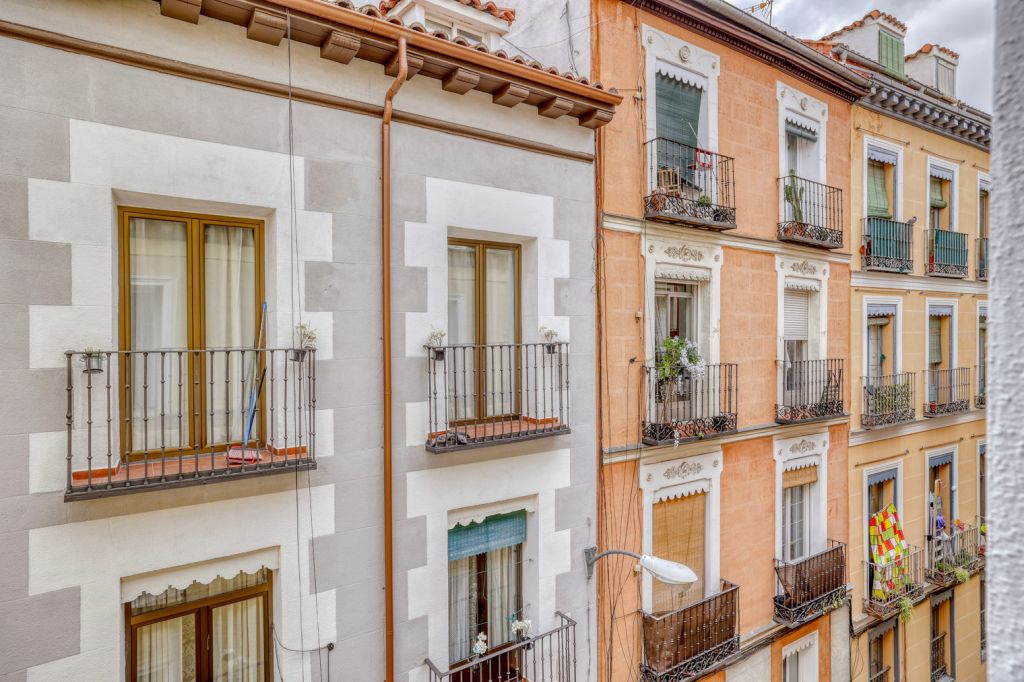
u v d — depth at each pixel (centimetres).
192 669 538
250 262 565
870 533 1197
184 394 536
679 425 831
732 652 865
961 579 1282
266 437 563
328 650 565
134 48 480
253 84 528
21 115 441
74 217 459
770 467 997
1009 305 88
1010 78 89
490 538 695
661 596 857
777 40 977
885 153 1235
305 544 555
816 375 1081
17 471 439
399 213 610
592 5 796
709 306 916
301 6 510
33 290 445
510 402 710
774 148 1011
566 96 692
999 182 90
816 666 1038
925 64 1461
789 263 1035
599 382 777
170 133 495
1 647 434
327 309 568
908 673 1235
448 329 686
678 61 877
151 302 525
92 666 464
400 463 610
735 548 942
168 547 493
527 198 704
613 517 790
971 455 1462
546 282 724
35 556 444
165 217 525
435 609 629
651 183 839
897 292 1260
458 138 649
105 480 464
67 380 452
